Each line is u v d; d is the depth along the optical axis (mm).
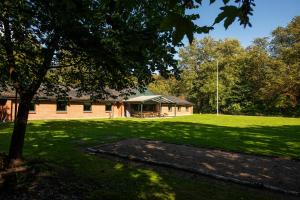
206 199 7109
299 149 14727
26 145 13773
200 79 68938
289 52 53656
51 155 11656
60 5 5855
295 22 56469
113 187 7785
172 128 24625
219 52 70375
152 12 4973
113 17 5820
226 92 63250
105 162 10703
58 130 20609
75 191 7121
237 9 2035
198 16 2539
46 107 32781
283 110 58062
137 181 8438
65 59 8852
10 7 5984
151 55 7027
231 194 7523
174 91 75812
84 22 6672
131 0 3117
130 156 11352
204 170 9789
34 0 6090
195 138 18172
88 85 9852
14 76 8211
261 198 7281
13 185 7031
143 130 22344
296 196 7516
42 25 6695
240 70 64625
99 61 7855
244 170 9930
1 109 27875
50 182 7555
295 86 51281
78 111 36156
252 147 15000
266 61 59375
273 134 21344
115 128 23406
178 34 2018
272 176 9234
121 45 6418
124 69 7996
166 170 9766
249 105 63125
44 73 8203
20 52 7895
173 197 7184
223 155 12445
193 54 70312
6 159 8680
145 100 41812
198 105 71062
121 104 42438
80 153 12227
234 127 27141
